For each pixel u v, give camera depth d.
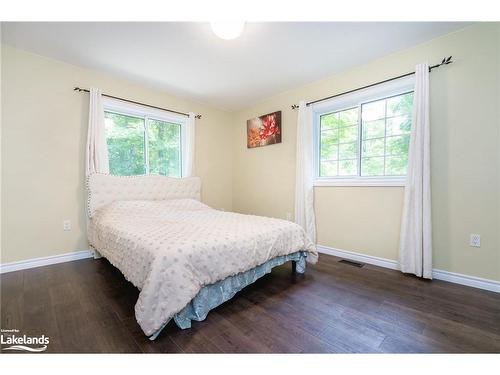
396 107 2.57
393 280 2.17
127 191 2.94
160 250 1.43
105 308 1.65
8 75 2.30
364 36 2.14
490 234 1.95
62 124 2.61
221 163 4.25
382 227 2.58
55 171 2.58
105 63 2.62
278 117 3.55
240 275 1.80
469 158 2.04
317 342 1.31
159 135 3.52
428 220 2.17
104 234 2.18
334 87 2.93
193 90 3.39
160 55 2.45
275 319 1.54
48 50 2.37
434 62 2.20
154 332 1.29
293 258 2.29
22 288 1.96
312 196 3.16
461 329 1.42
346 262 2.70
